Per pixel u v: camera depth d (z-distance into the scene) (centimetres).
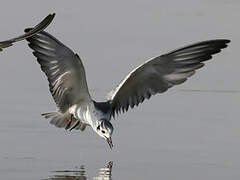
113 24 2352
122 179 1385
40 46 1393
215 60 2092
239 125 1681
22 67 1994
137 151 1537
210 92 1895
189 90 1909
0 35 2169
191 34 2277
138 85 1431
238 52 2142
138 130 1652
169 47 2145
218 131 1647
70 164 1456
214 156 1509
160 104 1817
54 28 2280
